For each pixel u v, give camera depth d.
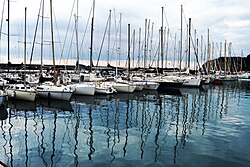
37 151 12.55
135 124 18.80
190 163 11.20
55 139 14.61
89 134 15.79
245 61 121.44
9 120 19.38
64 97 28.27
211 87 55.78
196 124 19.06
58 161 11.27
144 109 25.50
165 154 12.30
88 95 32.81
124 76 44.03
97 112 23.25
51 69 51.31
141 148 13.16
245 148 13.30
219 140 14.77
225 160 11.59
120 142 14.18
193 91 45.00
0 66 44.56
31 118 20.19
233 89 51.16
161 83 43.72
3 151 12.52
